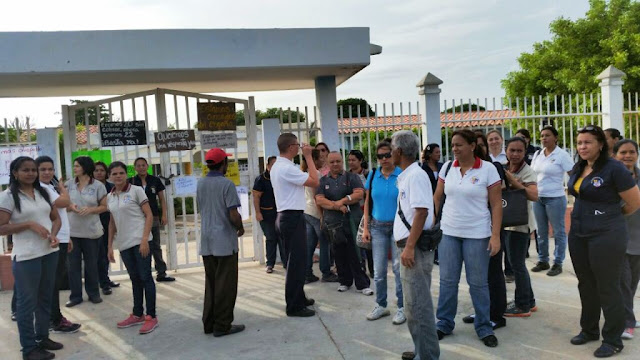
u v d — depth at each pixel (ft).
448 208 13.60
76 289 18.67
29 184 13.73
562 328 14.24
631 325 13.28
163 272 21.49
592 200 12.22
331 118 23.26
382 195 15.12
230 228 14.99
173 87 24.23
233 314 16.07
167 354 13.92
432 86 23.89
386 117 24.09
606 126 26.71
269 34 20.08
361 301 17.67
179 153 22.80
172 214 23.06
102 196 18.74
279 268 23.03
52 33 18.38
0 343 15.37
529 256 22.71
